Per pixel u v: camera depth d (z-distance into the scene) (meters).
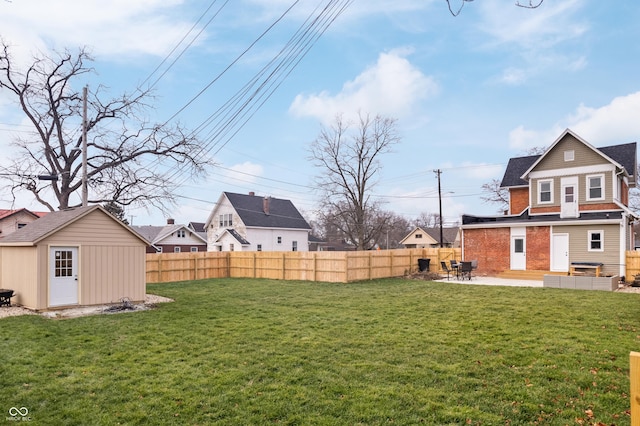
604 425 4.92
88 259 14.23
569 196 24.12
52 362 7.54
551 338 8.85
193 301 15.33
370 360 7.49
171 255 24.56
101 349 8.44
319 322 10.98
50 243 13.45
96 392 6.11
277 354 7.94
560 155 24.50
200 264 26.11
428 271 25.88
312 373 6.82
